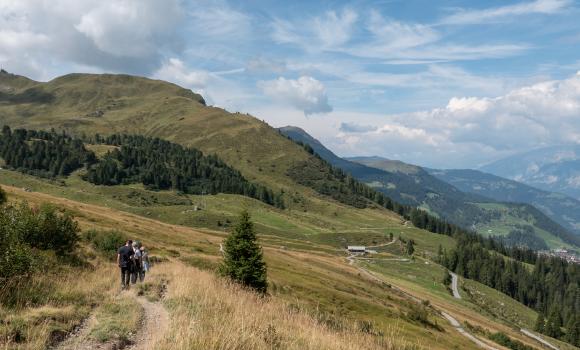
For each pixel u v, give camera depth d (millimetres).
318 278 99875
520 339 131125
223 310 15898
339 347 13773
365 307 76812
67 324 13227
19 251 17953
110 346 11719
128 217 126312
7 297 14852
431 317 99750
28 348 10508
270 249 162000
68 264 28016
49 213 29594
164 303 17844
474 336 97562
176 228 142750
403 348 16656
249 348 11000
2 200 42469
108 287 22984
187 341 10164
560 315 199750
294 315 17453
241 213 44656
